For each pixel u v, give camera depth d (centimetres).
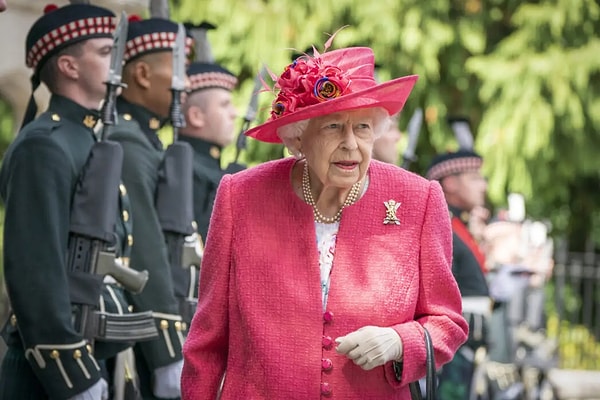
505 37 4769
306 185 1421
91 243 1777
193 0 4294
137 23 2073
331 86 1375
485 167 4459
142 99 2077
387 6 4381
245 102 4125
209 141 2316
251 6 4322
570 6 4538
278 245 1405
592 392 4553
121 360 1900
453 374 2923
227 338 1435
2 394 1784
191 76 2302
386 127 1412
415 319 1433
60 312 1703
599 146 4669
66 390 1702
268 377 1374
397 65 4459
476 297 2862
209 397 1427
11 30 2591
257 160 4278
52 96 1872
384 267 1401
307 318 1385
